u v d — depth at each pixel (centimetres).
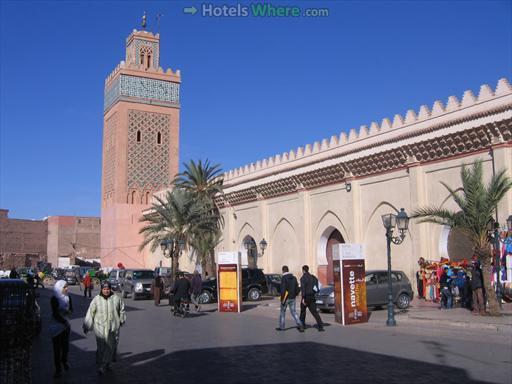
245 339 1301
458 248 2252
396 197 2320
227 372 908
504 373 839
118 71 4653
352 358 1006
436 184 2144
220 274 2164
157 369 948
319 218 2778
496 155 1878
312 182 2798
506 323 1383
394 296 1953
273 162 3119
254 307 2312
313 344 1193
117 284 3294
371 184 2466
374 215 2453
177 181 3572
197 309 2191
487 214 1620
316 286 1449
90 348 1226
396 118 2327
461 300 1922
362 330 1432
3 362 695
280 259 3084
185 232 3164
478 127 1914
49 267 7000
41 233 8200
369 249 2472
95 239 8294
